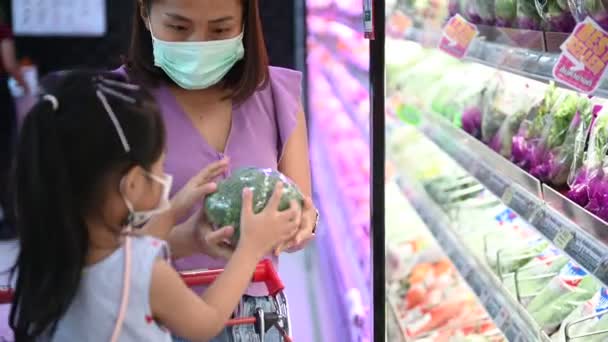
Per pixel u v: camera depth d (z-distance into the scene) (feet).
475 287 8.89
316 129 19.26
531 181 7.96
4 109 20.42
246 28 7.22
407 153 10.09
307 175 7.73
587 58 6.72
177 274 5.81
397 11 9.34
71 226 5.32
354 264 11.84
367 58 11.75
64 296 5.40
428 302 9.68
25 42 24.49
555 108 8.55
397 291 9.89
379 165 8.45
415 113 10.00
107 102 5.40
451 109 10.11
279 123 7.58
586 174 7.57
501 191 8.58
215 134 7.38
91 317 5.54
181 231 6.82
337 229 14.24
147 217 5.77
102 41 24.90
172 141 7.22
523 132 9.07
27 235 5.45
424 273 9.91
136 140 5.39
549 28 7.75
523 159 8.97
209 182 6.84
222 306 5.90
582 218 6.79
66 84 5.55
